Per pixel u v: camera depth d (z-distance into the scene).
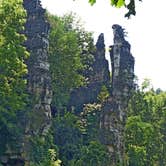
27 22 102.06
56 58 117.12
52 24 124.00
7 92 77.69
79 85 118.88
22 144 84.44
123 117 111.88
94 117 111.38
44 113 94.69
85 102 119.88
